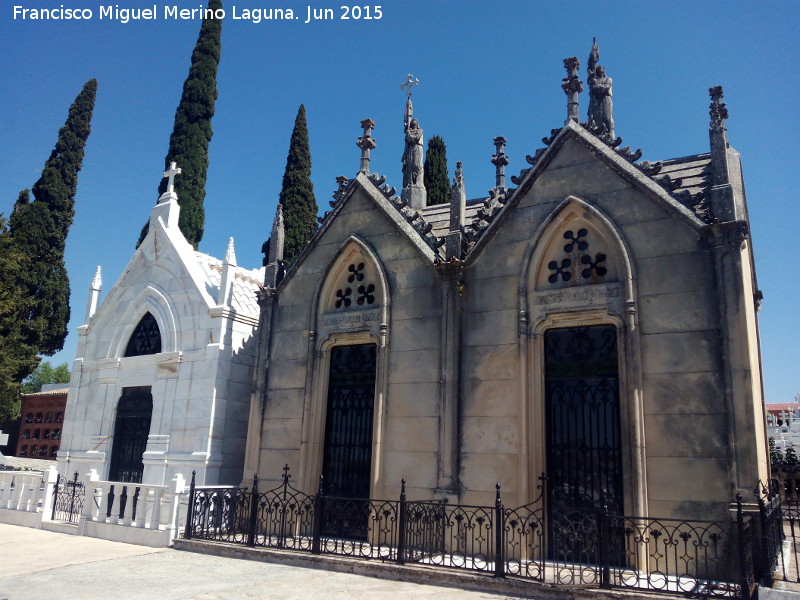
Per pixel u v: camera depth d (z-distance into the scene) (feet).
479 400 40.40
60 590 30.53
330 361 48.34
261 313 51.42
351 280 48.73
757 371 39.60
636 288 37.11
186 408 54.54
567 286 39.58
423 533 36.24
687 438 33.88
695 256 35.88
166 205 63.46
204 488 44.80
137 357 59.62
